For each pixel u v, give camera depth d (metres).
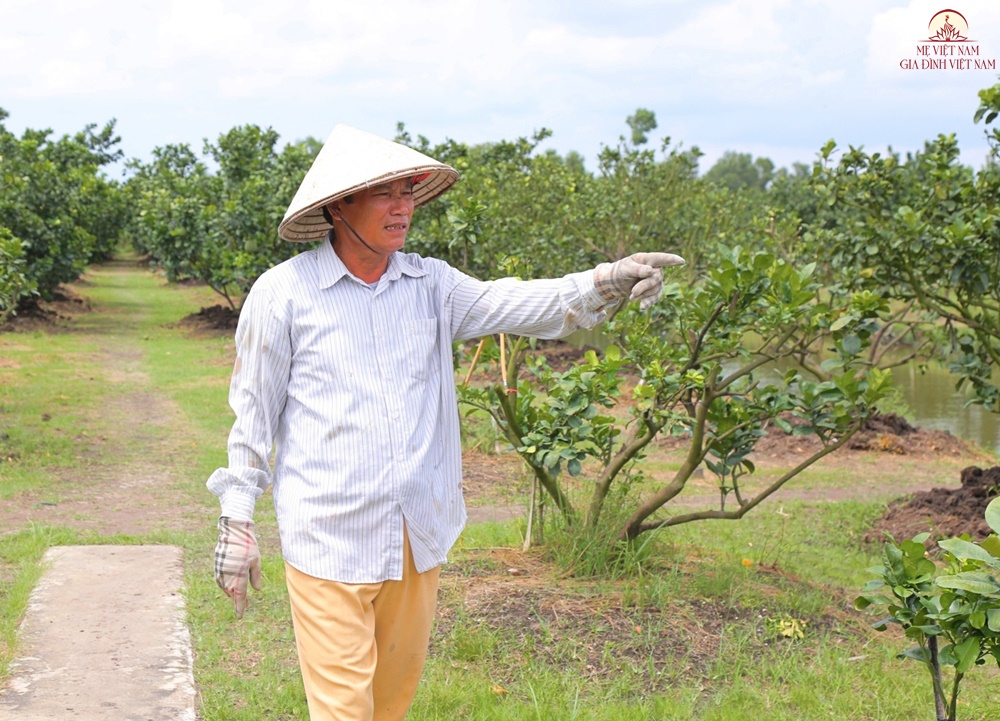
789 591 5.29
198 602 5.02
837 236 8.86
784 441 10.52
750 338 20.92
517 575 5.41
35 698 3.89
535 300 2.97
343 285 2.86
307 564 2.79
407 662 3.03
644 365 5.54
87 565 5.55
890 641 4.84
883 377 4.90
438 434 2.97
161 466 8.62
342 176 2.79
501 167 17.05
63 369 14.20
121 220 27.30
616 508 5.66
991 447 11.72
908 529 7.20
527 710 3.88
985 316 7.34
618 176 16.80
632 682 4.20
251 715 3.86
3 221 19.11
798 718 3.94
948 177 7.62
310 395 2.82
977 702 4.21
